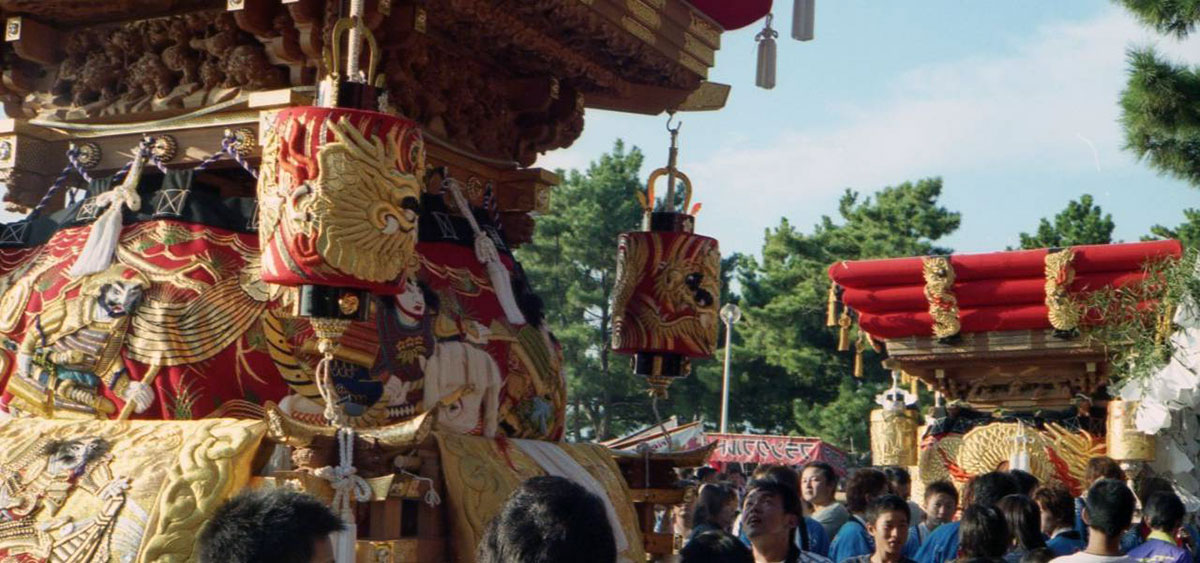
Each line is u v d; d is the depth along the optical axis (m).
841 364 43.34
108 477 4.82
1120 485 6.78
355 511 4.93
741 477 13.70
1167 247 11.71
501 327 6.12
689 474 13.20
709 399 43.75
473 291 6.07
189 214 5.53
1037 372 12.89
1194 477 12.60
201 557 3.11
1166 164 14.73
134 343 5.27
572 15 6.01
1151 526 7.82
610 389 42.44
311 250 4.72
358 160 4.78
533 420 6.30
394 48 5.74
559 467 5.95
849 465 39.62
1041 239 42.66
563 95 7.08
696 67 6.96
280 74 5.82
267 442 4.93
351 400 5.34
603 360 42.38
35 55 6.20
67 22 6.28
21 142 6.19
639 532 6.52
